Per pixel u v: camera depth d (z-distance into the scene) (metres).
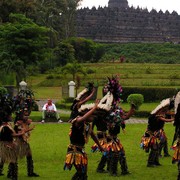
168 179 13.77
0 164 14.26
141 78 70.06
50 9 105.50
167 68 85.88
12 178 13.41
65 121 31.14
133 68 86.44
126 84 60.84
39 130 25.97
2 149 13.27
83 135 11.29
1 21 85.44
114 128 14.01
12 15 65.31
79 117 11.15
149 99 43.19
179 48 138.38
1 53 61.00
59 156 17.70
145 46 138.75
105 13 159.75
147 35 162.62
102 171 14.66
